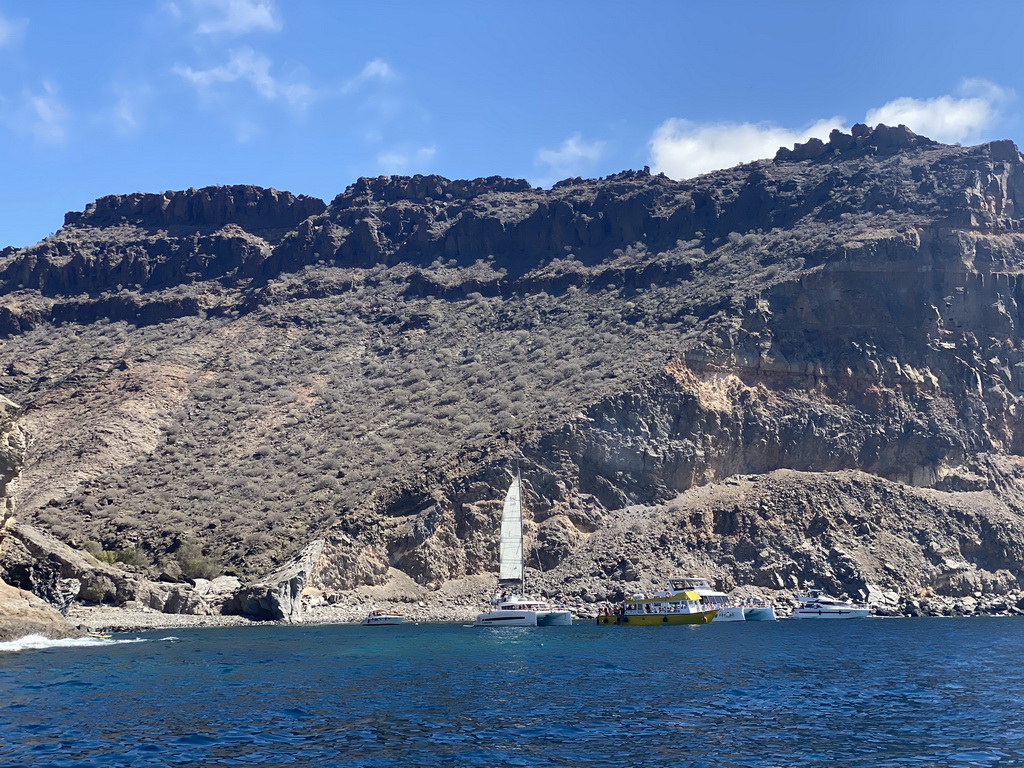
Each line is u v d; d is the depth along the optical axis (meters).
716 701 49.31
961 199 150.88
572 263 187.88
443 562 113.38
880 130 189.12
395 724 43.59
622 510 119.56
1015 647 73.88
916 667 61.81
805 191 179.12
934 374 134.00
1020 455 132.62
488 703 48.47
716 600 103.19
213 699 48.88
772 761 38.34
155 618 96.00
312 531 117.44
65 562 94.31
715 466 125.00
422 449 132.62
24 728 42.12
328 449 142.62
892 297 138.38
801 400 130.62
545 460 121.12
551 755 38.91
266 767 37.00
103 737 40.78
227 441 150.38
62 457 143.12
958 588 115.88
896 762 38.19
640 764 37.88
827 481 122.75
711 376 131.25
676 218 187.88
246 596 102.12
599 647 73.81
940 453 128.25
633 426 124.69
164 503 130.38
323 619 101.81
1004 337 138.00
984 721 44.81
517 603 99.50
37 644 71.44
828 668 61.25
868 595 111.06
